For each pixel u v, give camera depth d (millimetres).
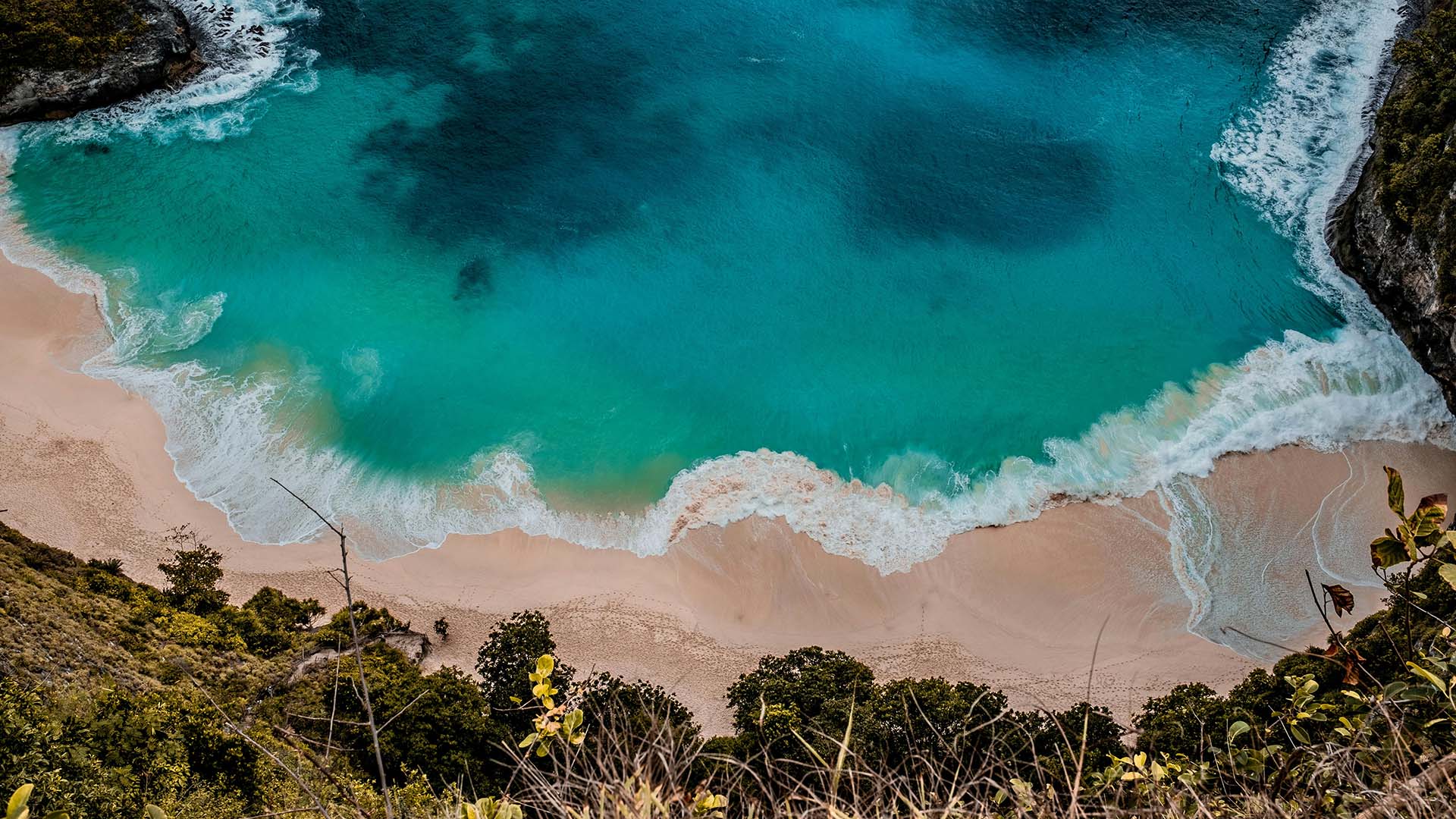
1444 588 36344
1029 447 65125
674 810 9367
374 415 67188
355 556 60531
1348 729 10062
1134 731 37969
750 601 58781
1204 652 55812
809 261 75125
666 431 66688
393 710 40656
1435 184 67562
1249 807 9484
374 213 77625
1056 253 75188
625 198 78500
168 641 47469
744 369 69750
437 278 74250
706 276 74438
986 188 78750
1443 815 8430
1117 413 66625
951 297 73062
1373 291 71625
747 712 42250
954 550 60750
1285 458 64000
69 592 48781
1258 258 74312
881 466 64625
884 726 21672
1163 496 62656
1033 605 58406
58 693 39500
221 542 60406
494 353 70625
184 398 67125
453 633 56625
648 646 56281
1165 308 72000
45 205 77438
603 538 61844
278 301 72625
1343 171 78188
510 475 64375
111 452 63750
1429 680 9969
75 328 70250
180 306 72000
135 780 33000
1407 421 65062
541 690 10422
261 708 43469
